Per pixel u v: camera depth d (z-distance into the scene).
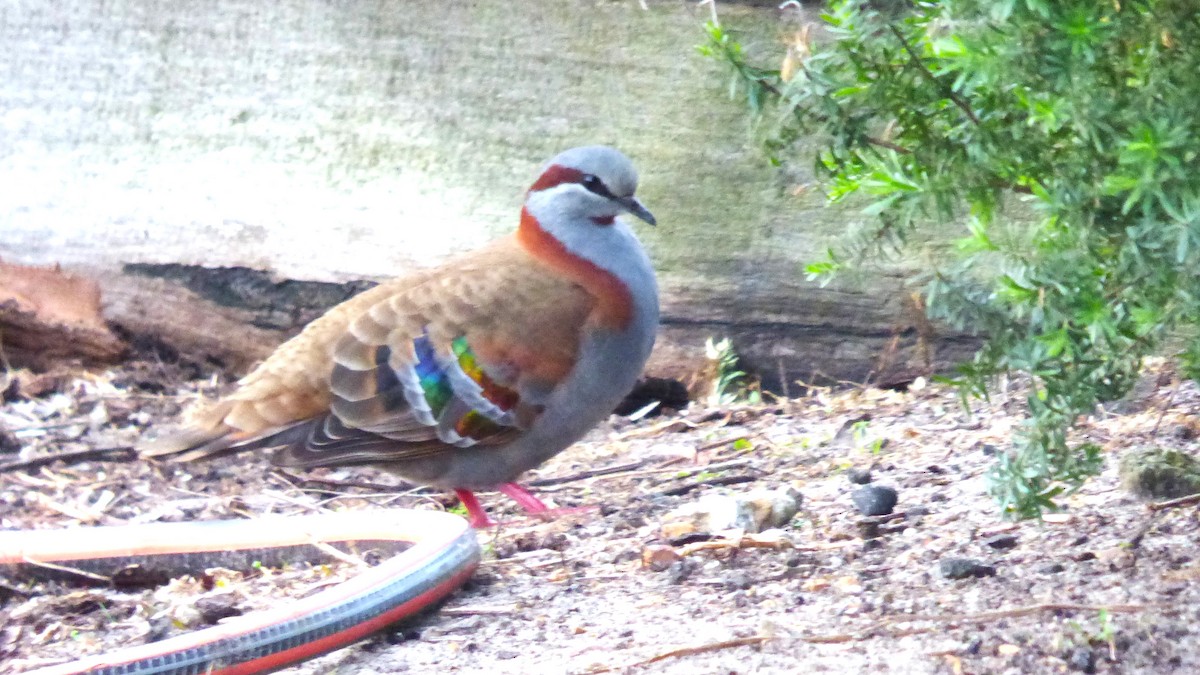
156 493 12.05
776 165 7.89
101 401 14.20
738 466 11.66
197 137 15.28
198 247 15.22
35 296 15.09
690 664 6.79
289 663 7.53
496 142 14.93
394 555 9.63
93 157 15.41
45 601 9.47
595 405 9.95
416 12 14.89
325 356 9.77
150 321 15.27
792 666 6.55
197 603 9.00
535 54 14.78
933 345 14.30
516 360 9.63
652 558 8.85
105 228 15.30
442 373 9.64
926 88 7.11
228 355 15.33
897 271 14.19
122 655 7.15
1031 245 7.52
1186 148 5.87
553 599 8.48
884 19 7.17
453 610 8.47
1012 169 6.98
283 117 15.16
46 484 12.12
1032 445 7.05
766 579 8.26
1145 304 6.66
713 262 14.63
